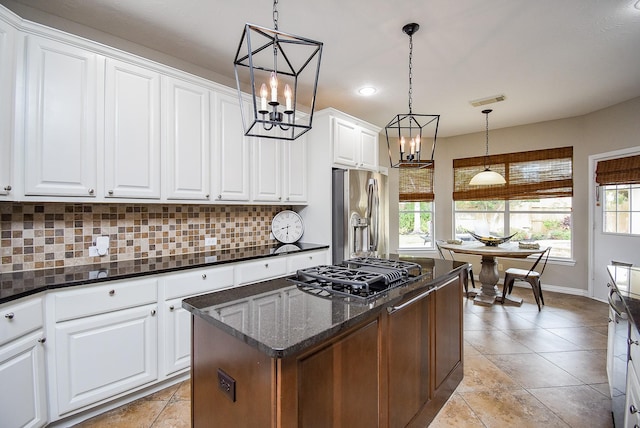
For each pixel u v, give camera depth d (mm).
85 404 1738
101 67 1969
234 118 2732
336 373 1104
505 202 4984
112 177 2016
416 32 2291
